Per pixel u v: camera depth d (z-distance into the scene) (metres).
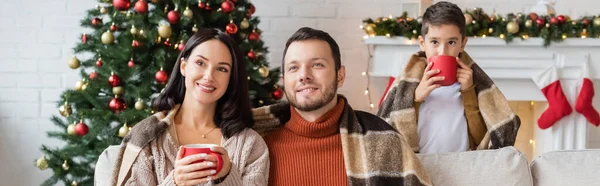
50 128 3.61
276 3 3.56
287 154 1.75
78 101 2.86
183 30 2.87
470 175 1.77
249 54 2.91
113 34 2.88
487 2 3.54
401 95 2.07
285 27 3.57
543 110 3.29
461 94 2.06
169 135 1.71
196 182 1.48
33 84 3.60
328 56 1.73
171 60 2.81
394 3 3.55
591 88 3.11
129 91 2.77
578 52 3.15
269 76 3.06
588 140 3.52
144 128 1.70
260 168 1.68
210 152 1.48
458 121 2.04
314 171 1.72
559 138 3.17
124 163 1.67
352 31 3.57
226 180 1.53
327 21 3.57
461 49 2.11
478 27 3.11
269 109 1.86
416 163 1.73
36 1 3.57
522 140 3.52
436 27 2.04
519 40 3.12
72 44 3.58
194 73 1.71
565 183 1.77
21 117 3.61
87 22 2.91
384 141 1.75
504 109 2.03
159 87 2.92
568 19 3.15
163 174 1.64
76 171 2.88
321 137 1.76
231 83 1.78
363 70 3.58
